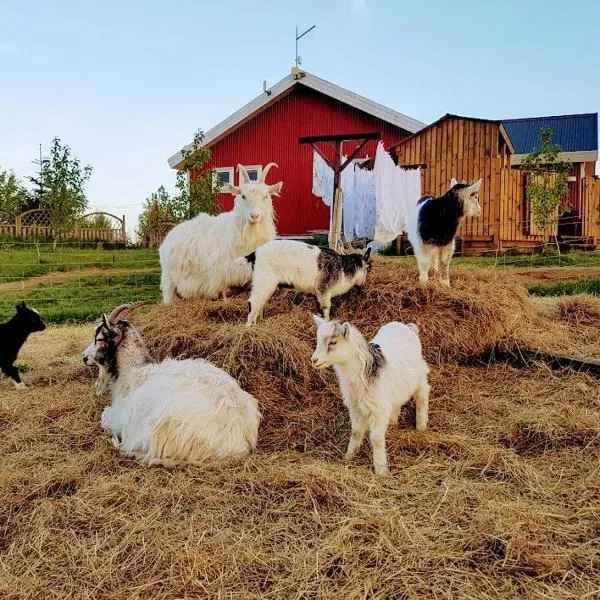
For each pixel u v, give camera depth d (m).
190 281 6.94
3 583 2.77
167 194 21.25
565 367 5.61
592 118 24.91
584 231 17.06
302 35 17.14
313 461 3.98
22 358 7.38
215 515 3.27
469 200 6.43
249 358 5.14
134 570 2.82
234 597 2.61
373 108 16.42
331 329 3.77
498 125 14.28
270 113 18.02
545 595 2.54
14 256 16.69
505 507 3.21
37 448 4.34
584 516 3.19
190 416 3.94
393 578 2.68
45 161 18.06
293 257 5.61
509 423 4.47
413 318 5.95
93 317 10.54
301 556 2.86
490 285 6.98
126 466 3.98
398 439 4.29
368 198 12.84
